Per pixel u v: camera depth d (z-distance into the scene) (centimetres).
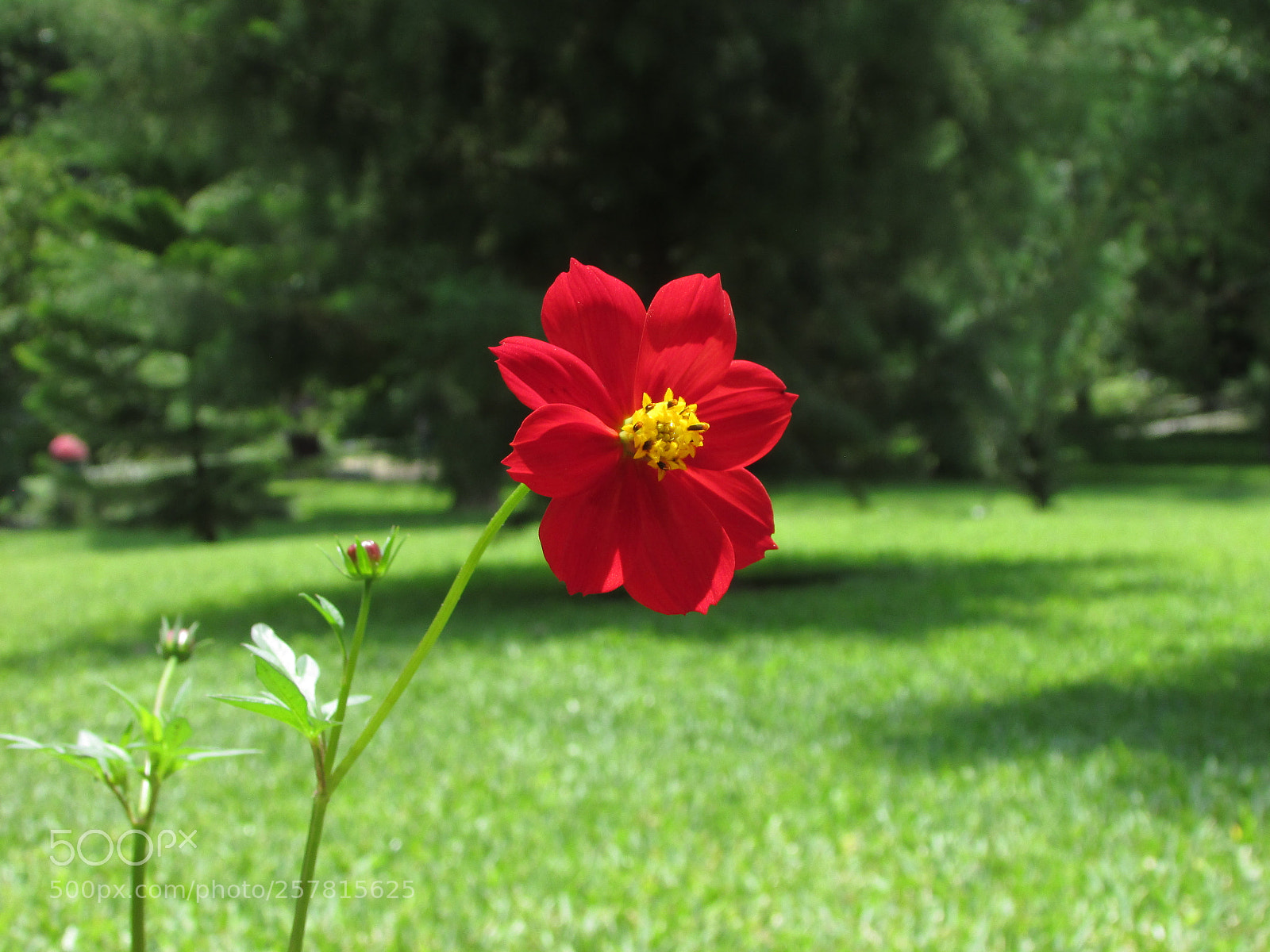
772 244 912
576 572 118
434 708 543
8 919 302
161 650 144
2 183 2275
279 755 465
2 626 881
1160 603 791
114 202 1823
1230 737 465
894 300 1031
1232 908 308
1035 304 1756
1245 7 1295
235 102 887
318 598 112
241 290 904
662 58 809
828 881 331
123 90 912
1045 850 351
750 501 122
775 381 121
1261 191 1446
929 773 427
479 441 857
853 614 806
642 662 646
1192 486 2297
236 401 905
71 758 124
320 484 2994
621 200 891
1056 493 2047
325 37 873
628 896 321
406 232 930
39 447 2550
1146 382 3916
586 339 119
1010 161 991
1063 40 1044
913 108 895
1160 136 1417
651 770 435
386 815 389
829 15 841
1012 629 718
